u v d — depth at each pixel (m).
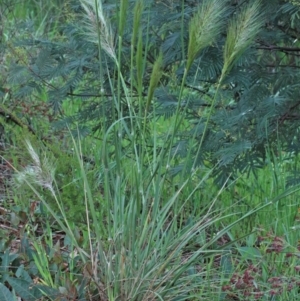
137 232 3.61
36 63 4.93
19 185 4.58
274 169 4.75
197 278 3.90
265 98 4.32
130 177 4.09
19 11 9.34
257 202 5.00
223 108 4.38
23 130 4.92
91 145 5.91
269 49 4.52
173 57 4.44
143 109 4.77
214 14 3.42
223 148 4.30
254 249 4.24
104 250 3.87
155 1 4.48
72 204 4.52
